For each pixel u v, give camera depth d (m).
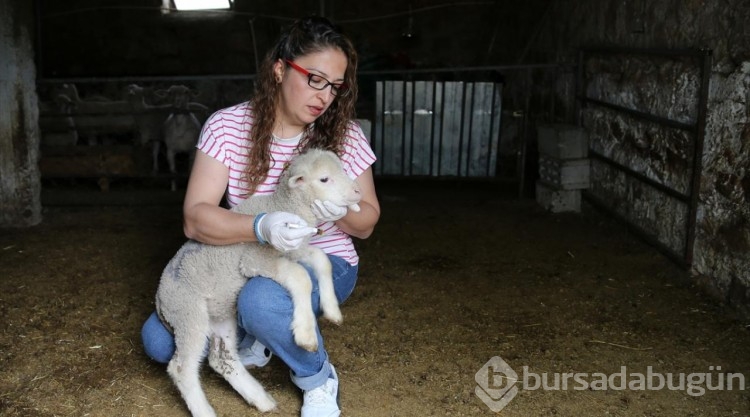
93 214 6.01
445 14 8.75
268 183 2.68
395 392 3.08
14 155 5.50
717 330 3.78
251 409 2.88
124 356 3.37
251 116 2.63
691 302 4.15
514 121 7.99
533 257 4.95
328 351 3.45
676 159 4.66
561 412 2.95
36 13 6.98
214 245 2.55
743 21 3.94
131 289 4.27
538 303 4.12
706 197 4.29
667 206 4.81
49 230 5.53
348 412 2.90
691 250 4.43
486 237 5.44
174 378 2.66
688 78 4.53
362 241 5.30
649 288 4.37
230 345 2.80
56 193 6.27
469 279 4.52
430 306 4.06
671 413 2.96
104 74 8.58
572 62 6.62
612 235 5.42
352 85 2.63
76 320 3.79
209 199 2.61
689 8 4.52
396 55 8.70
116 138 7.20
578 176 6.02
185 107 6.51
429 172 7.84
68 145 6.43
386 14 8.77
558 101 6.99
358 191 2.47
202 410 2.64
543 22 7.51
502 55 8.71
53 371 3.22
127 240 5.29
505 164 7.97
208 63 8.71
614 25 5.71
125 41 8.55
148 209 6.20
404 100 7.46
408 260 4.89
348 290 2.85
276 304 2.47
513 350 3.52
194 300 2.56
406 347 3.52
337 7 8.73
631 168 5.33
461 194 6.98
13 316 3.83
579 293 4.29
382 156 7.86
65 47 8.48
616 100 5.60
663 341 3.64
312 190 2.42
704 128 4.29
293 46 2.46
